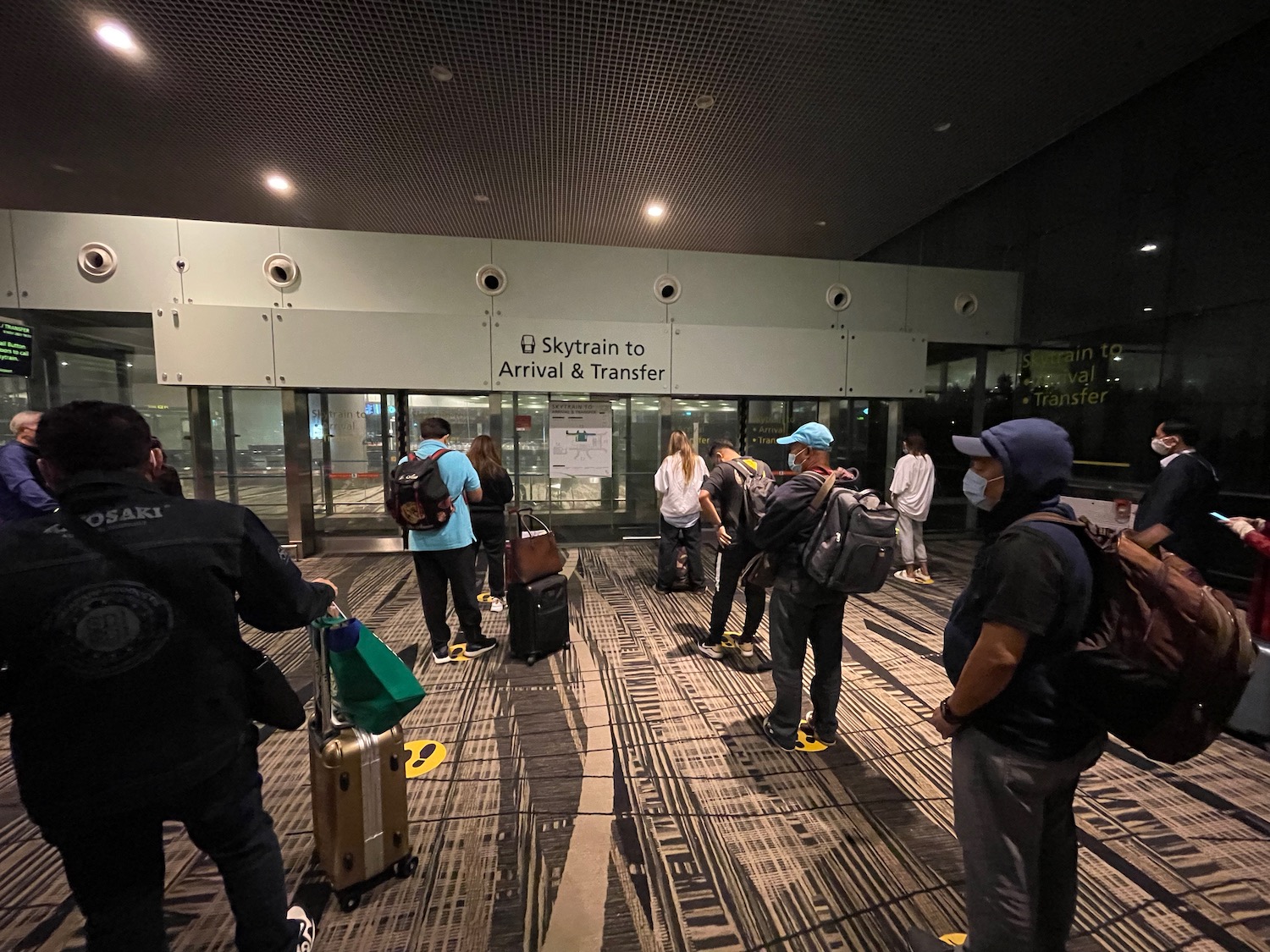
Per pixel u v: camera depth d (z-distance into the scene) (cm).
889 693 327
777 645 262
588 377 652
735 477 380
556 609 374
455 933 170
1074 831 136
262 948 129
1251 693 270
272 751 268
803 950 165
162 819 118
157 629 109
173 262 582
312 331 600
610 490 761
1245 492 455
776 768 253
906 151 635
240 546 122
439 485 340
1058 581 110
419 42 446
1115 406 579
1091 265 600
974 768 126
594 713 304
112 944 114
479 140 592
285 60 464
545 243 647
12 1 397
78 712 104
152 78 486
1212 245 484
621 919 175
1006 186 690
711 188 711
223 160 626
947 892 186
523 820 220
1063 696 117
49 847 209
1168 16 434
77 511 109
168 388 670
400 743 187
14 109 529
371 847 180
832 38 449
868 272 704
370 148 606
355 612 475
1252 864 196
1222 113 472
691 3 411
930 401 825
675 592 528
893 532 229
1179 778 245
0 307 563
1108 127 568
